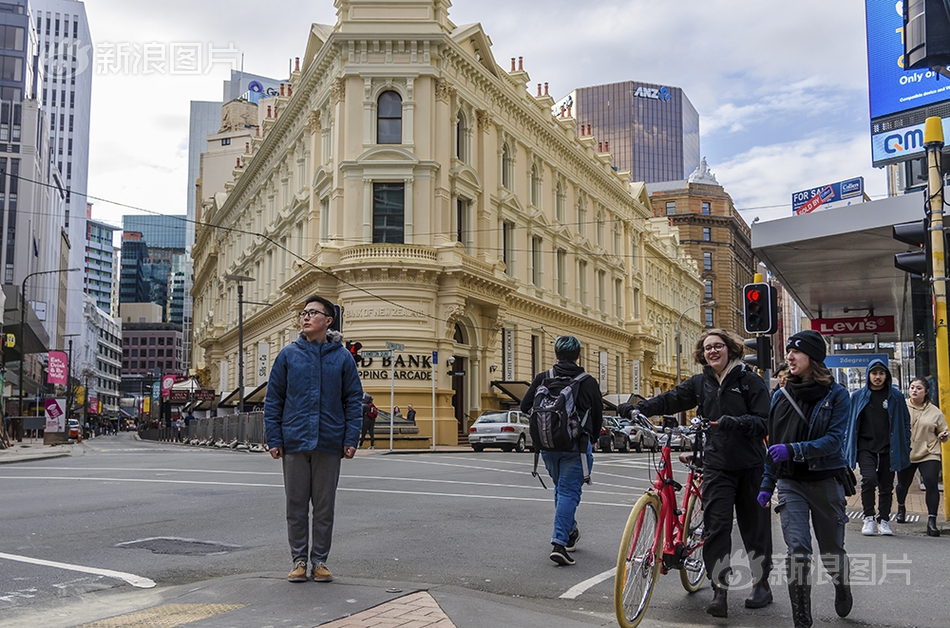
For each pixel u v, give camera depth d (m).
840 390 5.08
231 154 75.69
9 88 93.62
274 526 8.75
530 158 41.88
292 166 41.62
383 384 31.61
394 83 33.88
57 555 7.06
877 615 5.37
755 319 12.39
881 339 31.52
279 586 5.38
